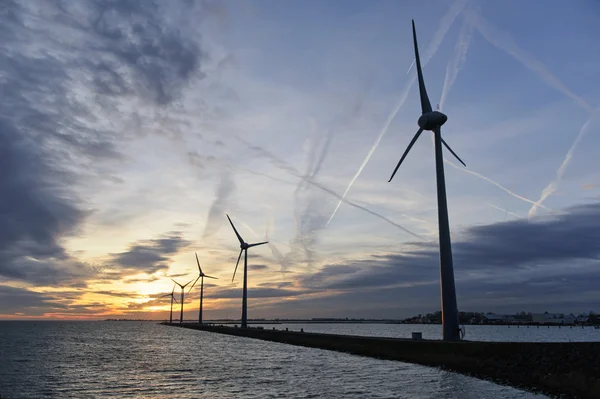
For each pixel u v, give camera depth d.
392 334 187.12
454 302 65.19
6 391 43.75
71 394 42.00
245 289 162.88
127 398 39.78
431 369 56.56
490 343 55.28
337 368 59.56
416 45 78.81
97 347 107.31
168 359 75.69
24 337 162.50
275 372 56.47
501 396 38.28
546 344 49.91
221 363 68.38
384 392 40.94
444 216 67.94
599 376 38.12
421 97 76.75
